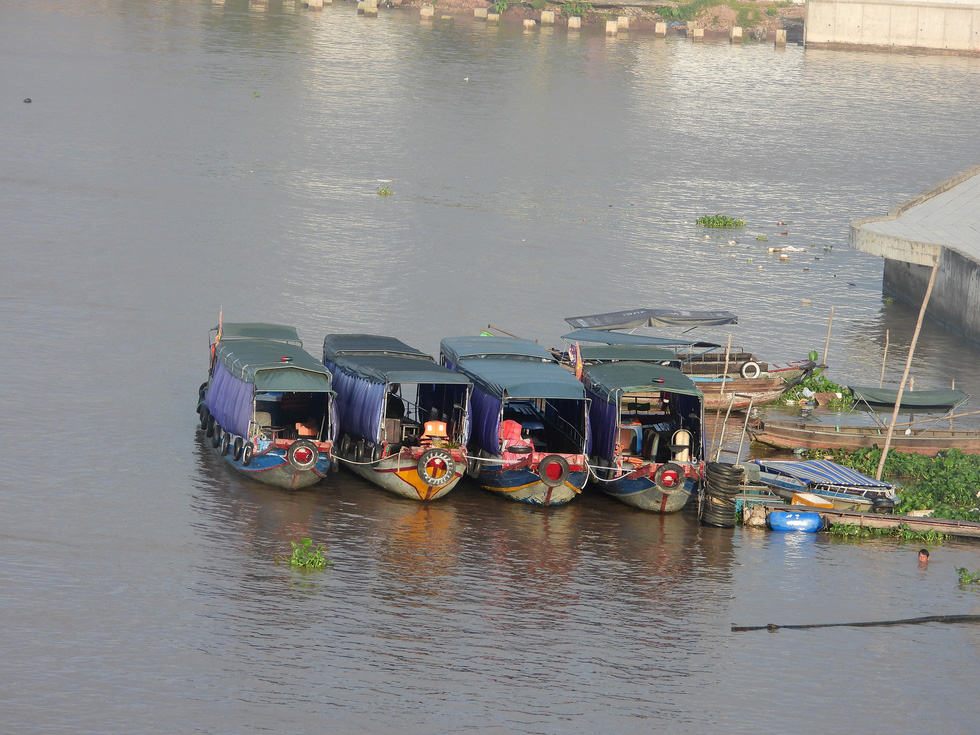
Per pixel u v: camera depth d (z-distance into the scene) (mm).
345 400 127562
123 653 89438
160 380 150250
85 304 176125
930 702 89938
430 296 194875
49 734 79312
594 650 94562
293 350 128875
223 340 132250
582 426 126750
